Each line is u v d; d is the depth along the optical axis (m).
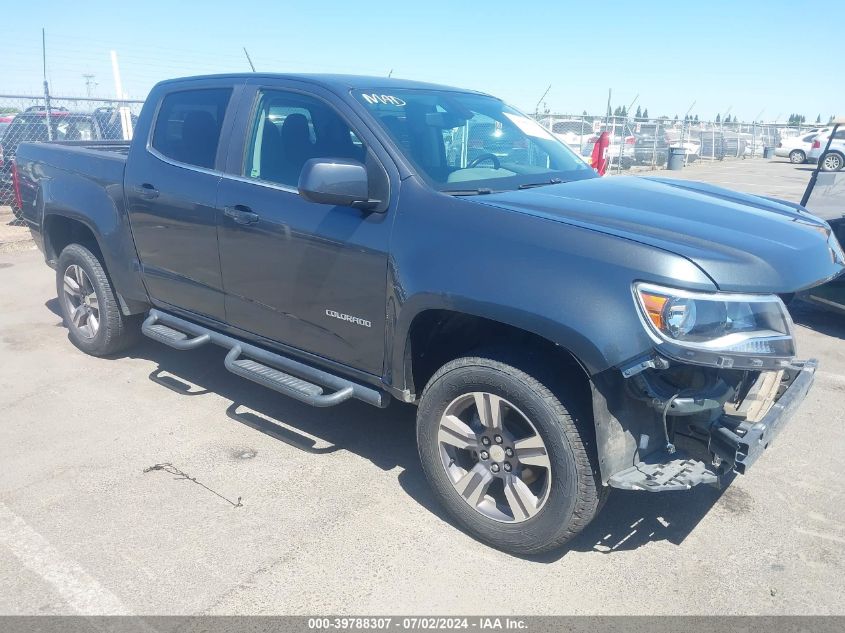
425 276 3.06
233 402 4.66
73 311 5.47
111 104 12.45
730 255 2.67
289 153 3.77
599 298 2.64
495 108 4.38
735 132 35.09
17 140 12.37
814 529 3.32
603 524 3.35
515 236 2.88
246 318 4.04
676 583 2.92
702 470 2.77
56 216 5.37
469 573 2.97
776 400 3.08
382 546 3.14
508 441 2.99
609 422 2.71
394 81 4.08
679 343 2.55
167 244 4.38
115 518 3.34
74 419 4.39
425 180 3.27
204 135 4.22
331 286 3.48
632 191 3.53
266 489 3.61
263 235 3.74
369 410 4.58
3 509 3.40
